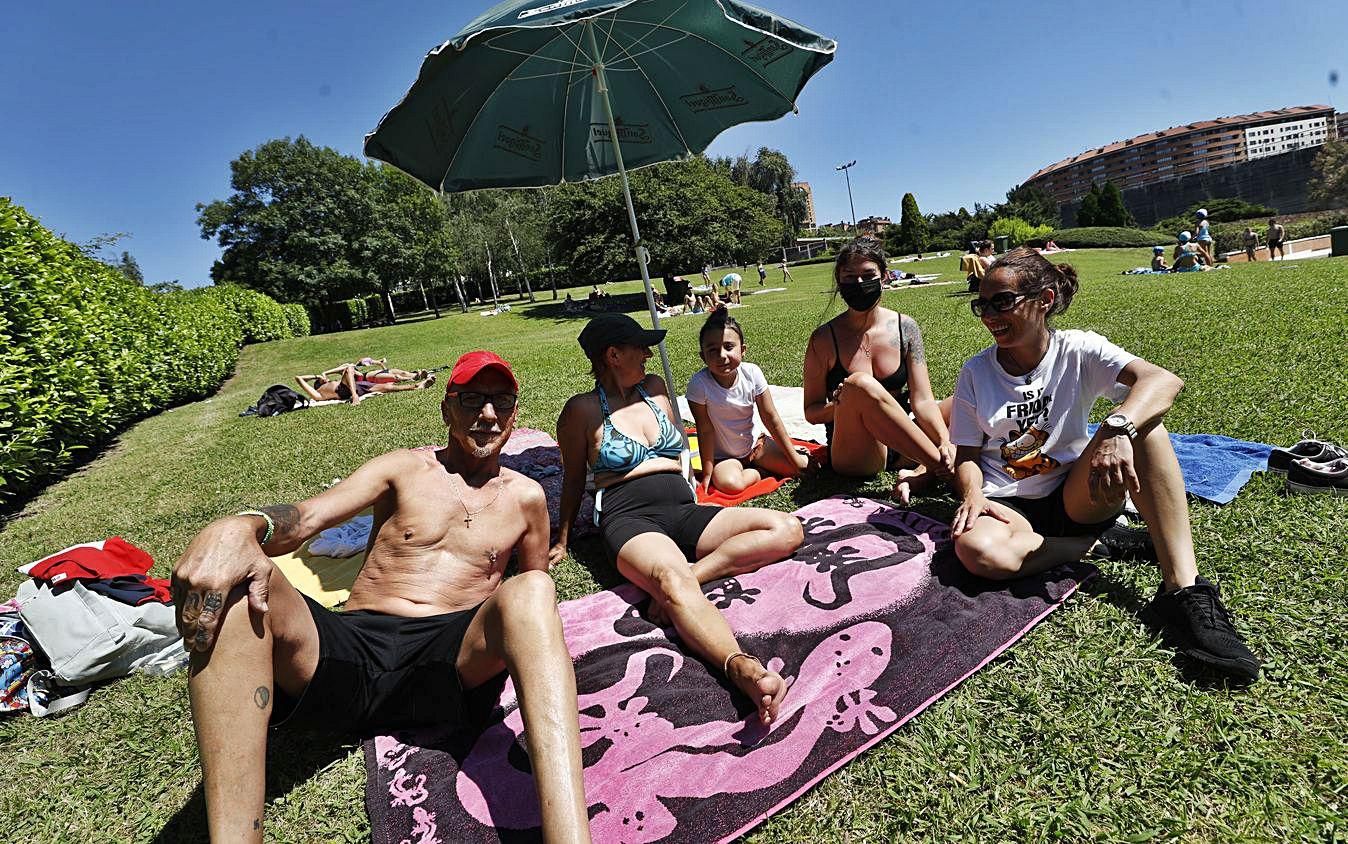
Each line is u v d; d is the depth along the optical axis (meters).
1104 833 1.75
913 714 2.18
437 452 2.61
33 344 7.21
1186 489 3.40
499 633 1.91
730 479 4.30
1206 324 7.68
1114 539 2.93
